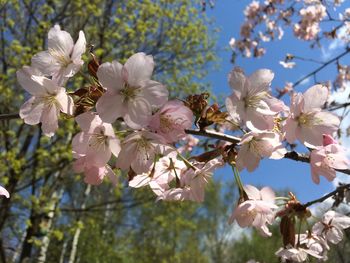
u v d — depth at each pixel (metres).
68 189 11.99
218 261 20.14
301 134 1.82
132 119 1.54
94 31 9.73
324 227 2.73
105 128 1.64
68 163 8.98
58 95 1.68
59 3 10.30
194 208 13.51
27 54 8.75
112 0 10.35
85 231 11.45
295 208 2.16
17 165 7.89
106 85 1.56
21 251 9.32
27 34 9.94
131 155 1.68
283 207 2.20
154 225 12.88
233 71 1.70
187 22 11.10
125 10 10.30
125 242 13.32
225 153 1.82
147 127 1.62
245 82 1.69
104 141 1.68
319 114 1.83
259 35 8.33
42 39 9.41
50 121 1.71
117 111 1.55
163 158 2.13
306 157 1.86
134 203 10.73
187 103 1.67
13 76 9.33
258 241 16.34
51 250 12.14
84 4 9.88
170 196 2.02
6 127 9.00
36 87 1.71
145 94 1.57
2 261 9.49
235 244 19.53
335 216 2.76
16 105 9.43
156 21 10.48
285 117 1.83
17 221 10.06
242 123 1.76
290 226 2.19
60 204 10.71
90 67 1.70
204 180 1.96
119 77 1.57
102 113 1.54
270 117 1.70
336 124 1.82
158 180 2.08
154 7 10.10
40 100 1.71
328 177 1.84
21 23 10.12
